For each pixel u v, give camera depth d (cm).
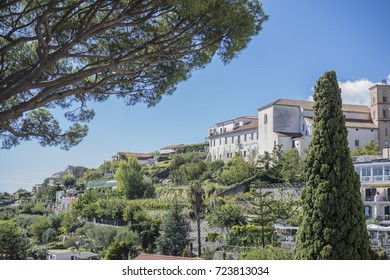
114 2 1244
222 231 4981
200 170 8494
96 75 1505
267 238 4338
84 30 1213
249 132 8531
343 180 1555
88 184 13100
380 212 4619
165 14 1442
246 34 1283
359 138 7425
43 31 1374
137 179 8938
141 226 5841
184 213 5675
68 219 8312
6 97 1097
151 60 1455
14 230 6188
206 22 1242
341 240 1516
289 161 6200
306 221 1595
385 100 7706
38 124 1792
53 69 1566
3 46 1298
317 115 1641
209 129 10319
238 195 6134
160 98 1627
